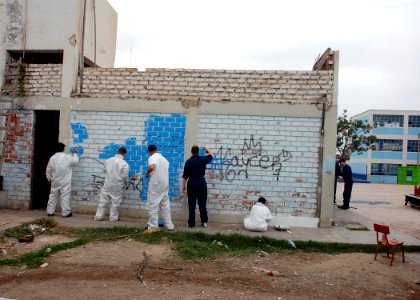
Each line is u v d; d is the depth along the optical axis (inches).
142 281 201.5
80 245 271.3
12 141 398.9
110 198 358.6
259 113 360.2
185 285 198.5
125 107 378.3
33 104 394.3
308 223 353.7
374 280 217.6
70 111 387.5
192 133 367.9
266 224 327.3
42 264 227.0
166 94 376.8
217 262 244.7
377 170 1951.3
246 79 367.2
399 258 269.4
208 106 366.3
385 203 674.2
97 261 236.1
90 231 311.0
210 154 341.7
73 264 229.1
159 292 186.7
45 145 427.5
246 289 195.6
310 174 355.6
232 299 180.2
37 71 397.7
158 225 333.7
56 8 396.8
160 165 318.0
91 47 429.7
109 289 188.7
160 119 374.3
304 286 203.3
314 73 358.6
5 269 217.3
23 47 401.1
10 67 406.6
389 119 1946.4
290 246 292.0
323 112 352.5
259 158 361.4
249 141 362.3
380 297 191.5
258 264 243.9
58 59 446.3
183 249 266.4
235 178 362.6
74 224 332.8
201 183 335.6
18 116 399.2
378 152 1947.6
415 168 1568.7
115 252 256.5
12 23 404.2
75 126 387.2
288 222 355.9
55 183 364.2
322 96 357.1
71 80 389.4
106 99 381.1
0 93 399.9
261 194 360.5
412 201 607.2
